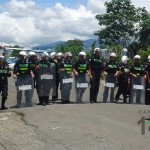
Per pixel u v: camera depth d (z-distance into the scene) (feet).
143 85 56.44
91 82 55.06
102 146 30.96
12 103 58.75
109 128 37.52
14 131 37.42
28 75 52.31
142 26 166.20
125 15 169.48
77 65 54.95
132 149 30.04
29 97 52.39
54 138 34.17
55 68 55.06
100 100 60.39
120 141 32.50
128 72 56.39
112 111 47.26
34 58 54.19
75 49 151.64
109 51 113.39
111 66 56.13
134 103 56.34
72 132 36.04
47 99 54.34
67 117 43.04
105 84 56.49
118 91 56.80
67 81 55.06
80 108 49.08
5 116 45.44
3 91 50.52
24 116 44.78
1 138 34.83
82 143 32.07
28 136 35.35
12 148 31.55
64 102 55.16
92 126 38.40
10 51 145.28
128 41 170.71
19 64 52.06
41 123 40.47
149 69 56.49
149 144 31.58
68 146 31.35
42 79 53.93
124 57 57.72
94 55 55.52
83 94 55.36
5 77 50.49
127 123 40.09
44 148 31.19
